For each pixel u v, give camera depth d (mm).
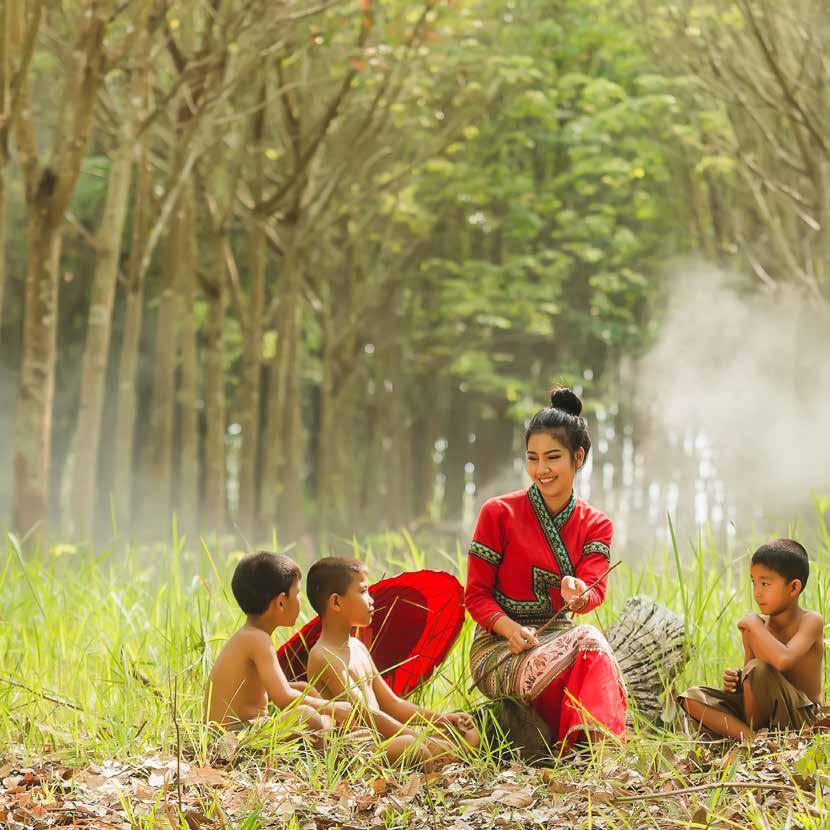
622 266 22719
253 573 5297
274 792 4582
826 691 5680
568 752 5160
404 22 14711
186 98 13516
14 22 10711
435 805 4648
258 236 17625
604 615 6742
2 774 4879
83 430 12156
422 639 5949
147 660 6043
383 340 22578
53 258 11102
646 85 16094
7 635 6371
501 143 19078
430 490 24375
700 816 4090
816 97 12828
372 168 18469
